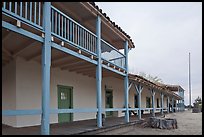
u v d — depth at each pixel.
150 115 20.25
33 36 6.45
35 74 9.95
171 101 34.75
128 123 12.23
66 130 8.22
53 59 9.52
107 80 16.39
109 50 14.20
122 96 18.52
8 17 5.82
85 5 9.41
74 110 7.84
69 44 7.95
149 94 26.05
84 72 12.96
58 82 11.39
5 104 9.48
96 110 9.31
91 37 9.98
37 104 9.92
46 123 6.51
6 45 7.77
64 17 8.27
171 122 13.72
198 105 41.62
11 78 9.27
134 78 13.12
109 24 11.19
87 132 8.16
